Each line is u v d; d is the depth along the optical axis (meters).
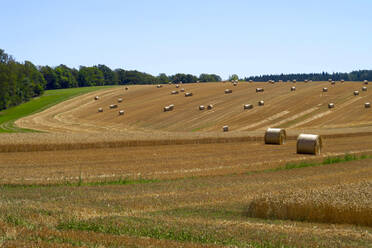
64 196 25.06
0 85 155.25
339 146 57.75
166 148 53.09
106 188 28.30
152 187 28.72
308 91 121.56
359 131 76.00
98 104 132.00
